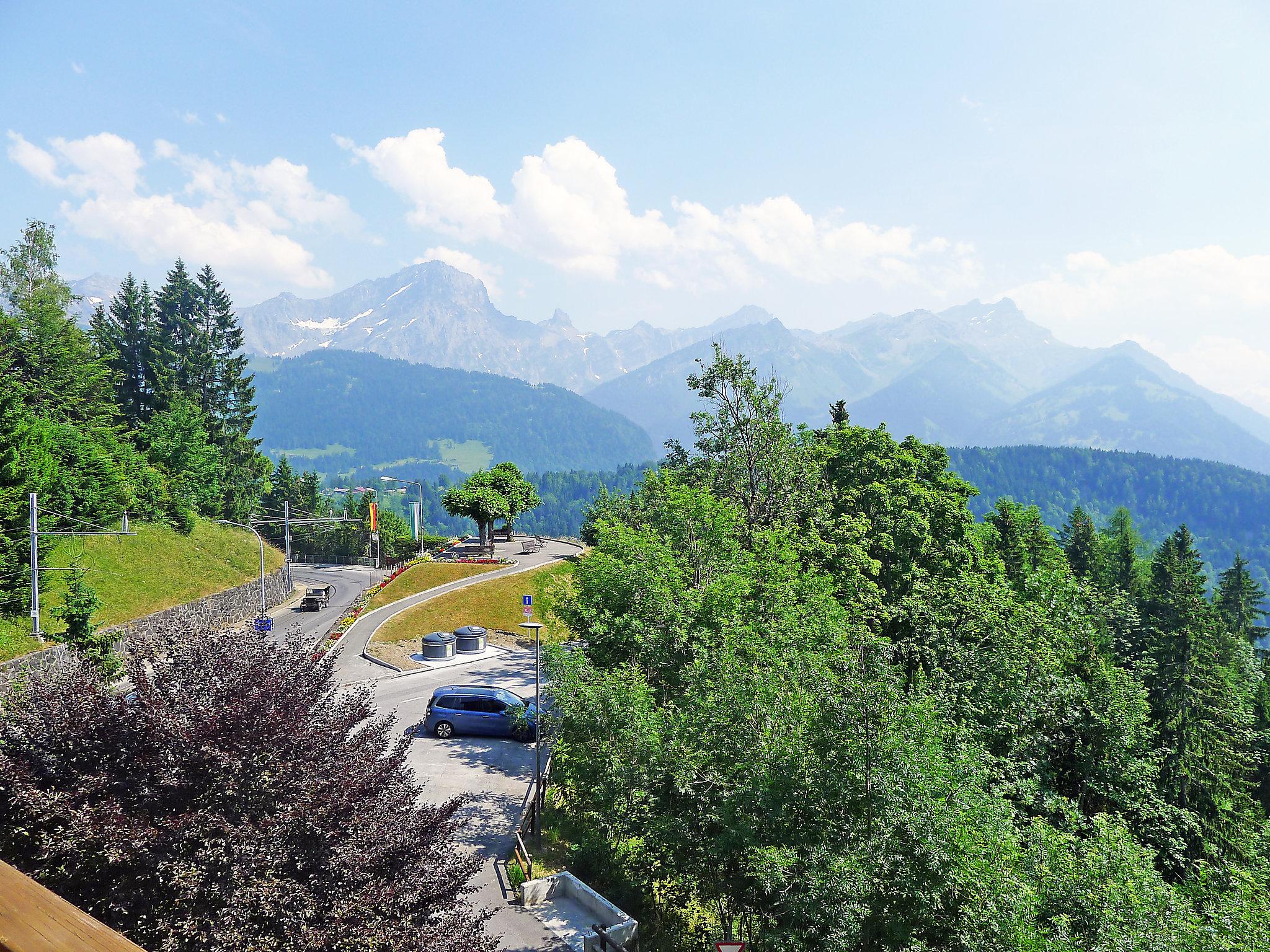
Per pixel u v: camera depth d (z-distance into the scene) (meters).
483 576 74.31
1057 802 25.70
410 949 11.98
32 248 78.12
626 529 37.09
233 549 81.94
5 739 11.69
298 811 11.76
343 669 49.03
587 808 26.84
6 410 54.34
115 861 10.18
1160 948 16.25
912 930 16.17
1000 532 69.75
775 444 50.03
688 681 26.38
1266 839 33.22
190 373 110.38
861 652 19.86
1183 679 47.19
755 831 17.58
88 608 34.12
